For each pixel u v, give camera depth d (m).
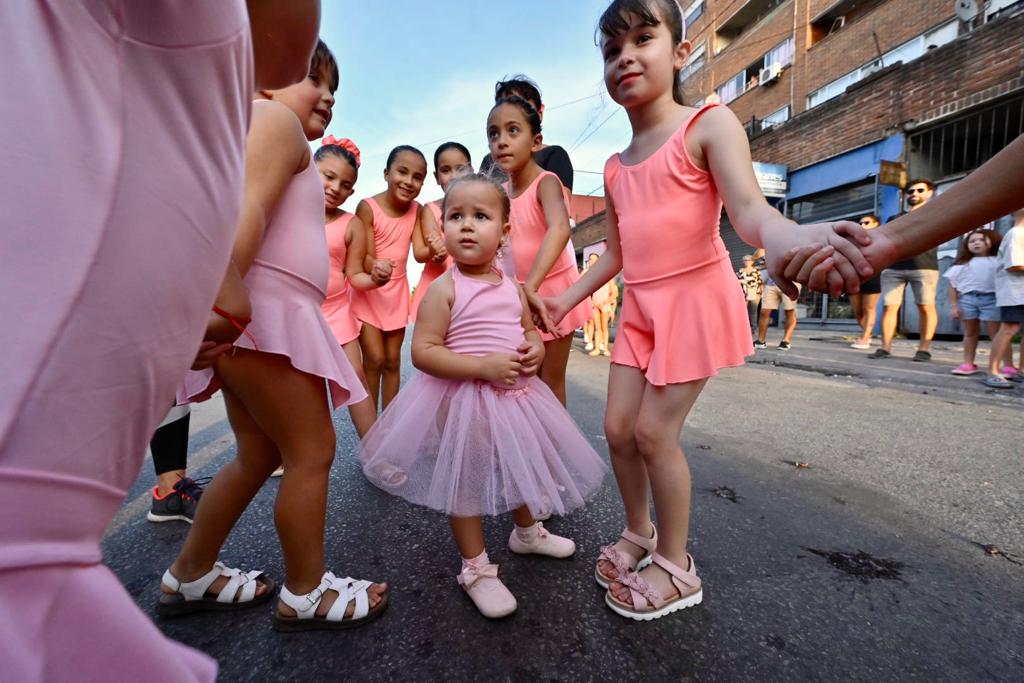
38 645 0.38
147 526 1.80
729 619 1.26
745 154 1.16
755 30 12.95
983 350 6.20
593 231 20.19
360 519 1.84
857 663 1.11
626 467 1.45
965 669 1.10
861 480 2.13
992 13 7.74
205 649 1.17
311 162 1.17
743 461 2.39
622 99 1.37
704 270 1.31
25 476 0.38
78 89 0.39
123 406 0.45
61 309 0.39
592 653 1.14
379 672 1.09
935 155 8.08
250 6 0.58
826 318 10.41
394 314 2.61
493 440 1.33
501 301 1.50
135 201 0.42
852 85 8.95
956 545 1.60
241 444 1.25
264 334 1.06
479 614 1.29
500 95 2.35
